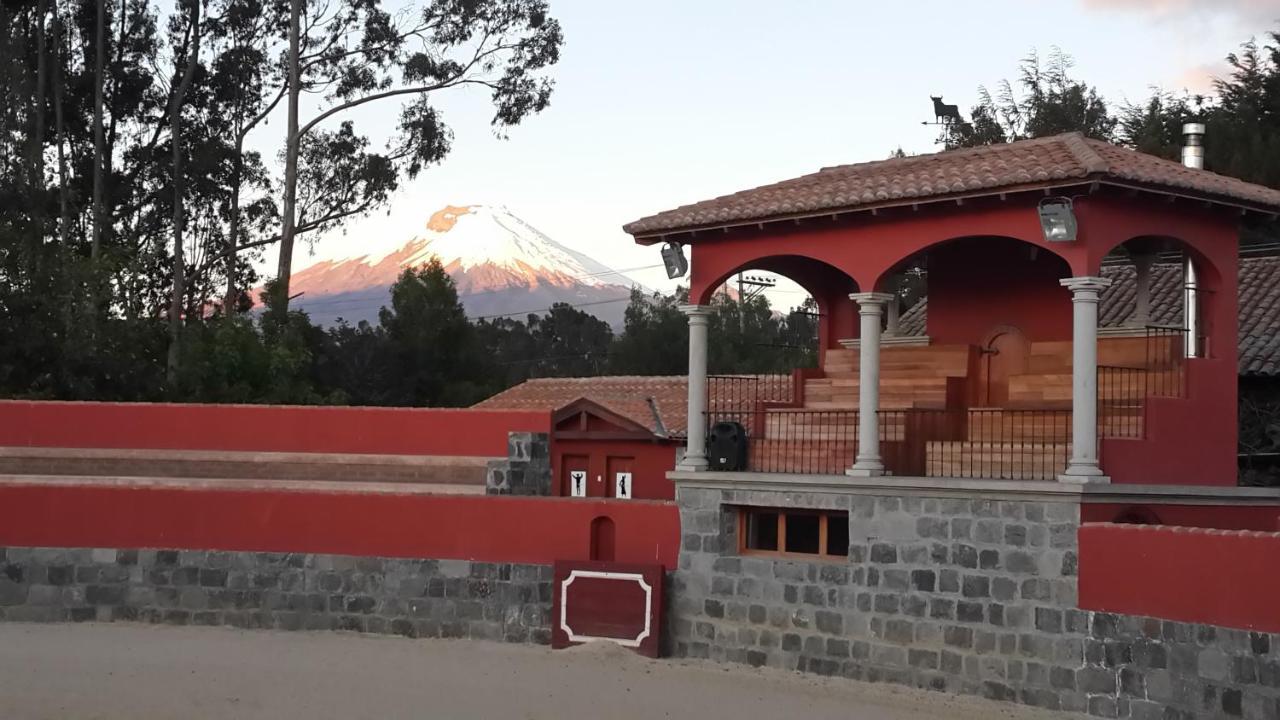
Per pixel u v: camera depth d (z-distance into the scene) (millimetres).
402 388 56125
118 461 26672
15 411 26828
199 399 40281
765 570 21000
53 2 46250
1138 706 17078
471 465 25656
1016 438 20516
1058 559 18156
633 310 73438
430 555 23438
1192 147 24891
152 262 45531
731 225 21562
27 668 20609
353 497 23938
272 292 44375
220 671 20656
